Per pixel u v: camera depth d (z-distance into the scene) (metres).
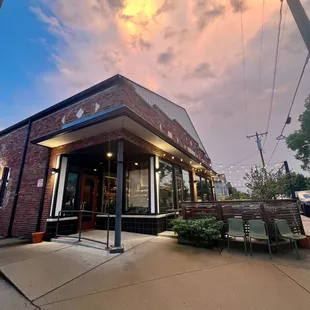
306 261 3.37
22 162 7.20
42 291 2.37
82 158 6.77
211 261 3.41
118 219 4.25
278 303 2.03
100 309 1.98
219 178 17.25
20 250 4.27
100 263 3.34
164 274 2.84
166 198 7.01
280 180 8.18
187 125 13.16
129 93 5.29
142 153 6.36
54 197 5.80
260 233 3.95
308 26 2.90
